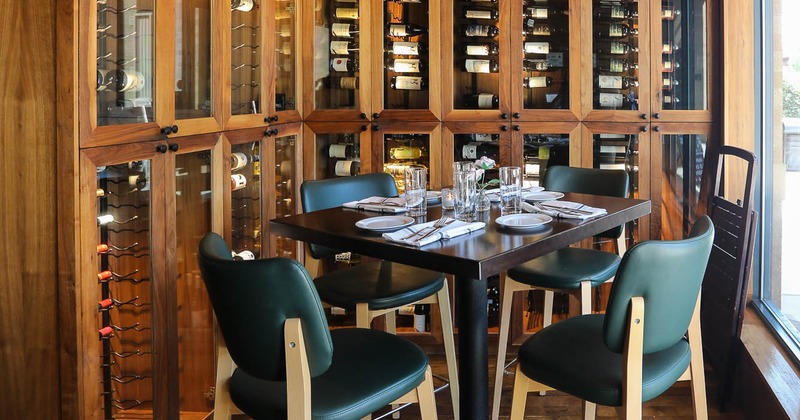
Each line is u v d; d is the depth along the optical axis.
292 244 3.35
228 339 1.55
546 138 3.39
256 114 2.94
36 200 1.92
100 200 2.01
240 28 2.83
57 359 1.97
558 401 2.82
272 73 3.06
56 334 1.96
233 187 2.80
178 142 2.36
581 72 3.33
